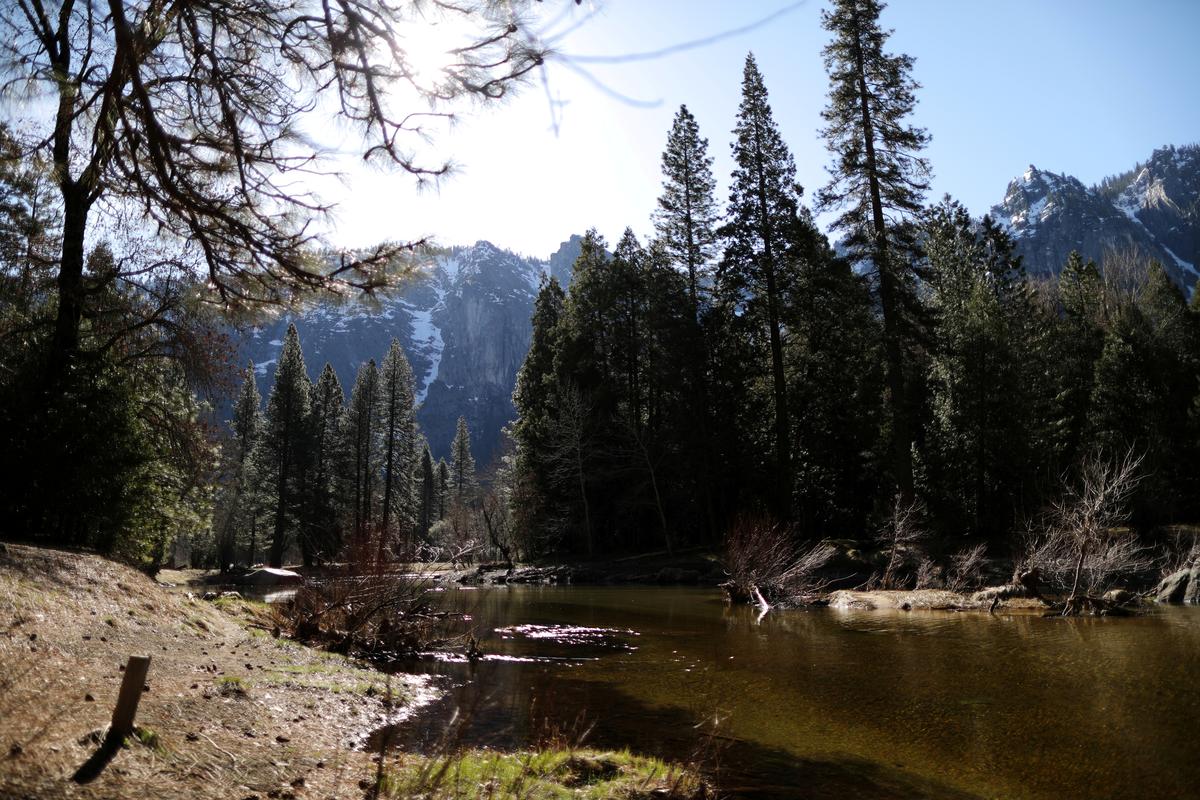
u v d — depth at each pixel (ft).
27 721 13.58
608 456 124.77
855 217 84.84
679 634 43.68
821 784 17.01
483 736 20.94
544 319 154.71
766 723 22.54
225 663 23.76
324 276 17.42
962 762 18.45
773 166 100.83
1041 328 118.01
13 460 35.37
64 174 19.61
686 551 107.96
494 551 167.73
